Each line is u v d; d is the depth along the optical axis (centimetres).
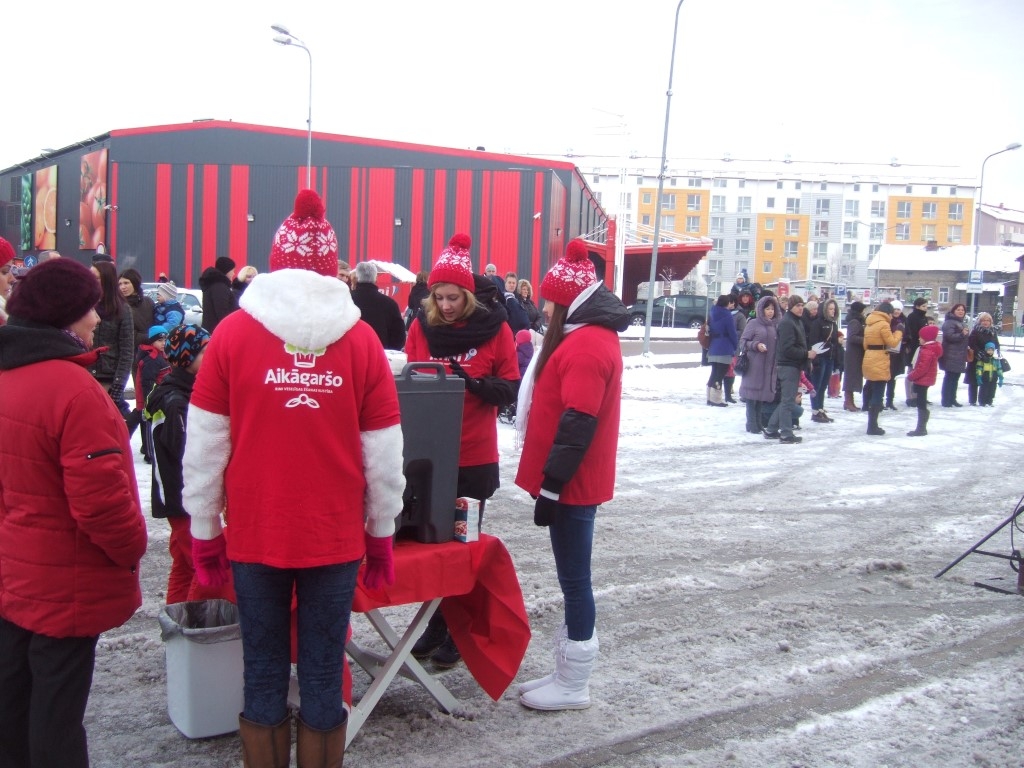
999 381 1738
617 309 355
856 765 334
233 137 4038
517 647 362
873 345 1212
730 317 1406
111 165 4075
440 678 403
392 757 329
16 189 5966
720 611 504
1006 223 10669
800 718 372
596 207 5869
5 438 252
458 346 407
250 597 257
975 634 475
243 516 252
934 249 6938
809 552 635
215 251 3972
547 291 360
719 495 819
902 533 698
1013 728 366
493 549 361
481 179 3794
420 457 339
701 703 384
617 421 368
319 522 251
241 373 249
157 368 685
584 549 366
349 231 3878
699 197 9838
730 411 1382
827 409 1512
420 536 349
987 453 1104
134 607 272
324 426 251
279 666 264
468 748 338
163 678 388
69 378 251
